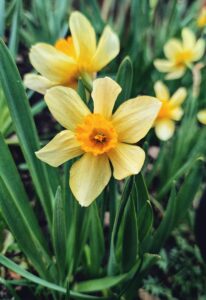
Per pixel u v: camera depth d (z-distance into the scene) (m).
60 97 0.17
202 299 0.28
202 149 0.30
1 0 0.24
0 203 0.19
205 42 0.36
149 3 0.34
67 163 0.20
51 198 0.23
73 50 0.19
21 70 0.42
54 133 0.38
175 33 0.35
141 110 0.17
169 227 0.21
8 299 0.26
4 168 0.20
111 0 0.45
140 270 0.22
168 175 0.31
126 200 0.19
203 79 0.35
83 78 0.18
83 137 0.17
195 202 0.33
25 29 0.42
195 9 0.44
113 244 0.21
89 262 0.26
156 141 0.38
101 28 0.36
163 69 0.34
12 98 0.19
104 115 0.17
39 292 0.25
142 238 0.21
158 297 0.28
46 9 0.36
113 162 0.17
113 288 0.25
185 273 0.29
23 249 0.21
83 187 0.17
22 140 0.20
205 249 0.27
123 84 0.19
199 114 0.26
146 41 0.40
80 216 0.21
